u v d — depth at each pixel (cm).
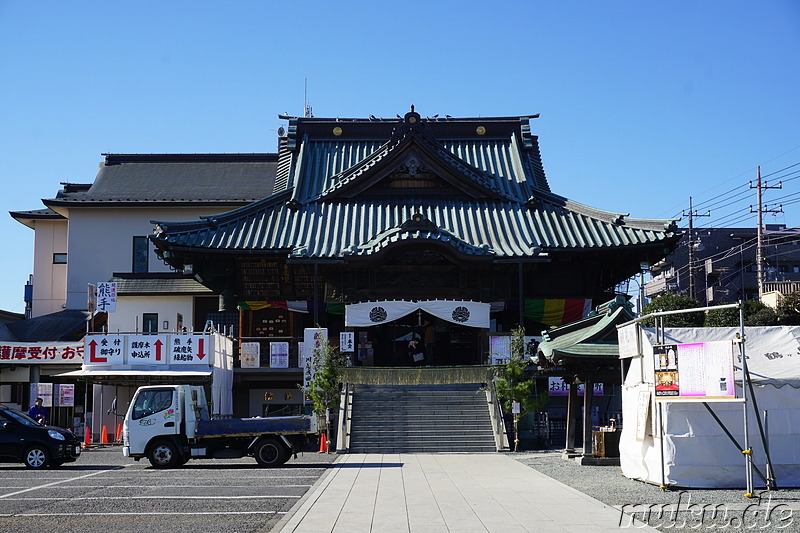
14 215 5484
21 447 2600
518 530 1364
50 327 4853
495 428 3316
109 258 5259
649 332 2009
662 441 1914
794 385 1920
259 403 4172
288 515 1523
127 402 4056
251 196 5403
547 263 4478
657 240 4216
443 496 1803
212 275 4406
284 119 5381
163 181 5641
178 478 2238
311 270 4416
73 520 1482
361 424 3397
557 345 2533
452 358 4656
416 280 4350
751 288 7569
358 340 4441
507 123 5322
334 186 4747
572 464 2588
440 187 4766
